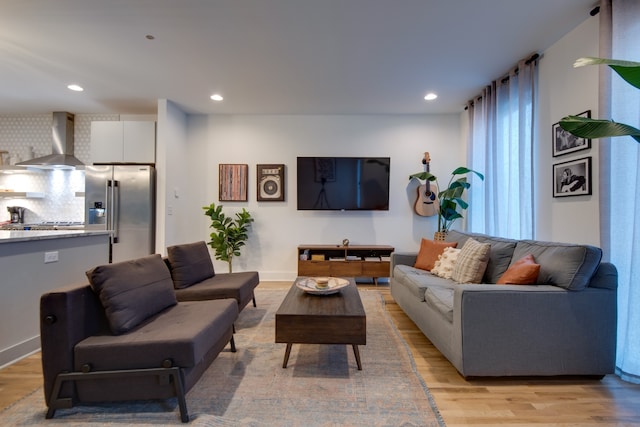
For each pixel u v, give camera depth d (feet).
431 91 12.16
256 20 7.63
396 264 11.23
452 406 5.25
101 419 4.75
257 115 15.14
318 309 6.29
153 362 4.74
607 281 5.98
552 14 7.39
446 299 6.93
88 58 9.61
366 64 9.91
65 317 4.73
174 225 13.98
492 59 9.59
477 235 10.00
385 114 14.98
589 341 5.92
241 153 15.15
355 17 7.51
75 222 15.11
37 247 7.37
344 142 15.07
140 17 7.52
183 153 14.75
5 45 8.85
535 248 7.16
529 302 5.89
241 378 6.05
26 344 7.03
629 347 6.11
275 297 11.87
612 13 6.66
